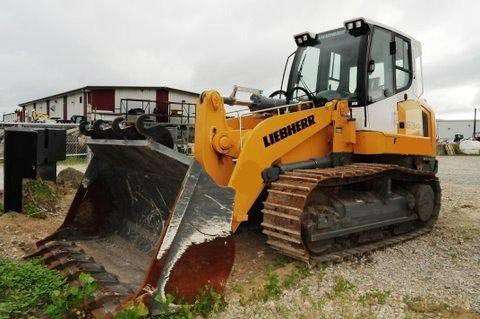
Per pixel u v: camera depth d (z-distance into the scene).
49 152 5.23
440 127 57.41
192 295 3.53
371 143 5.56
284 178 4.70
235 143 4.33
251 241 5.49
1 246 5.06
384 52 6.12
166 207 4.54
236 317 3.47
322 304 3.74
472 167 19.86
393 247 5.55
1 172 11.05
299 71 6.62
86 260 4.16
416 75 6.82
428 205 6.32
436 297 4.00
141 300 3.25
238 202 4.29
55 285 3.71
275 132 4.72
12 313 3.36
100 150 4.79
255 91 5.14
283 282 4.15
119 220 5.14
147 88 30.36
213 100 4.18
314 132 5.18
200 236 3.59
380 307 3.75
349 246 5.29
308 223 4.61
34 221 6.05
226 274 3.74
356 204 5.12
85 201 5.00
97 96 30.52
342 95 5.96
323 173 4.71
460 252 5.42
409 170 5.77
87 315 3.33
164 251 3.43
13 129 5.35
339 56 6.10
